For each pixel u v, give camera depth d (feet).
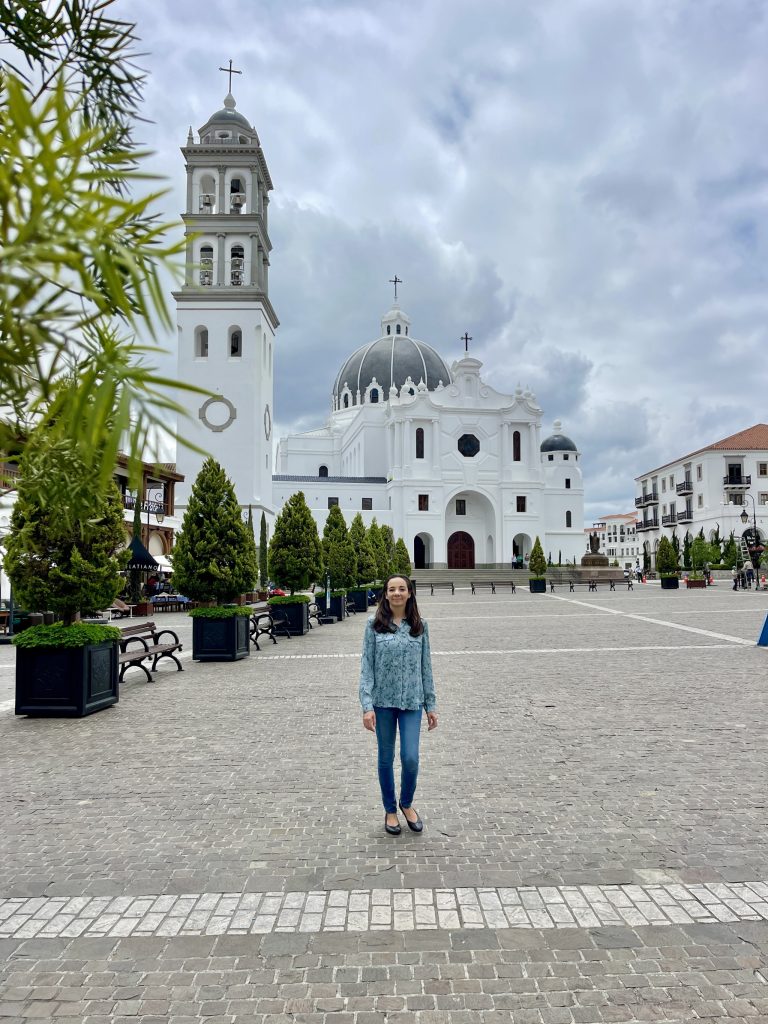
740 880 13.57
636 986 10.27
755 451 220.84
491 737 24.84
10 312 4.06
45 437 5.71
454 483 215.72
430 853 14.97
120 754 23.09
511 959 10.98
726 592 134.41
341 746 23.97
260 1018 9.66
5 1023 9.56
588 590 154.30
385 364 272.72
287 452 279.28
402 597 16.52
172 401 4.57
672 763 21.52
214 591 46.01
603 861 14.47
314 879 13.80
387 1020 9.59
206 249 146.30
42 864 14.64
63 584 28.60
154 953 11.26
